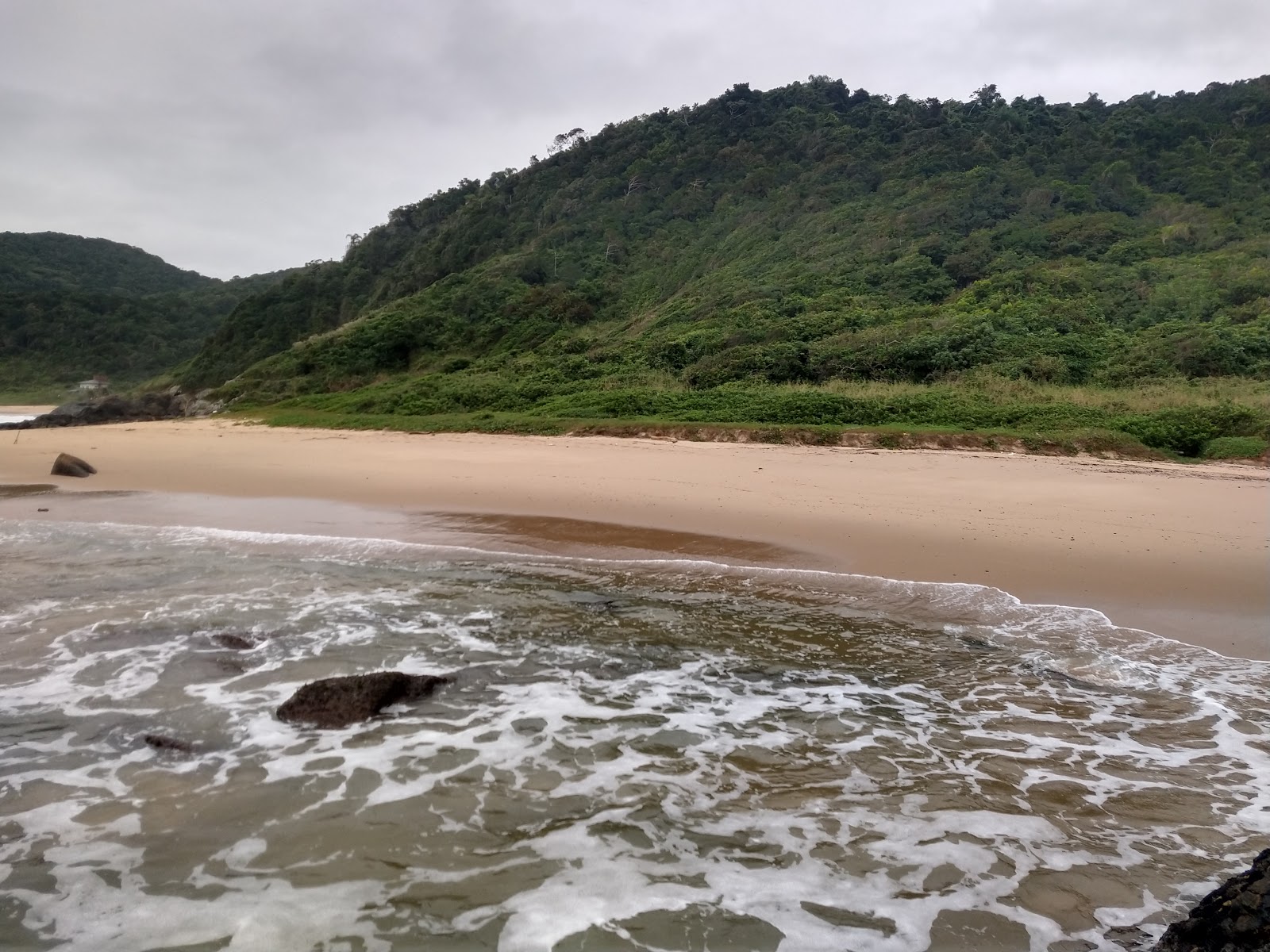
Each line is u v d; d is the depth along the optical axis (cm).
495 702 564
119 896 364
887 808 437
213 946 333
